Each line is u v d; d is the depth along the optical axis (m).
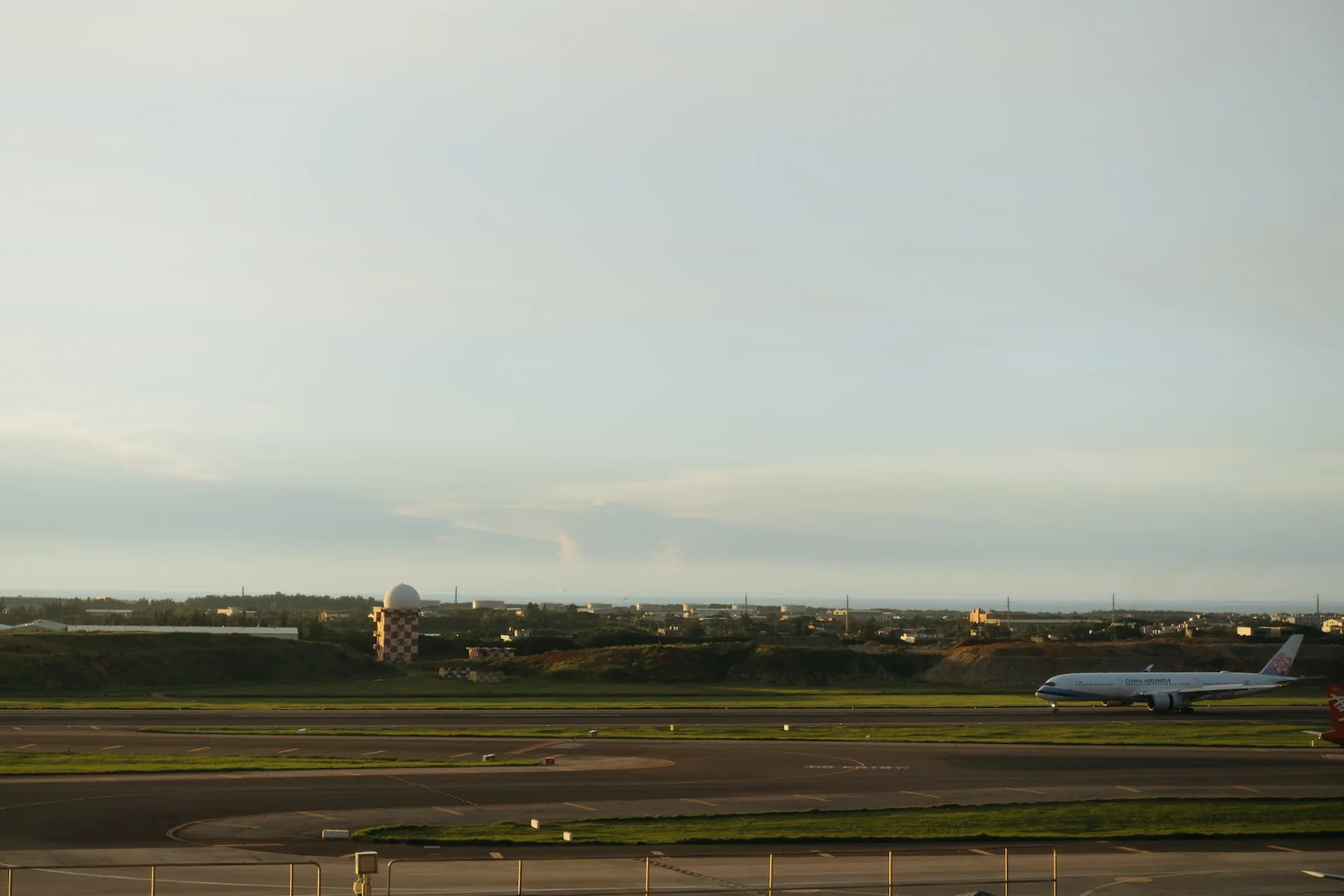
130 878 39.97
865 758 77.12
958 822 53.38
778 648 185.75
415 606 186.38
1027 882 41.16
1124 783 66.81
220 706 116.44
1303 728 102.75
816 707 126.00
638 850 46.06
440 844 47.00
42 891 37.84
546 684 161.88
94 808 53.75
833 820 53.62
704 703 132.50
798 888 39.62
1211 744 87.44
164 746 79.56
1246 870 44.19
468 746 83.19
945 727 100.69
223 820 51.41
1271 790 64.56
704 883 40.53
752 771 70.31
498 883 39.88
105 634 156.62
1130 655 190.00
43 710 106.94
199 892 38.09
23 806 54.16
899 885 39.28
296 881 39.75
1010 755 79.88
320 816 52.78
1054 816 55.25
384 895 38.12
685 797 60.03
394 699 131.50
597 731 93.69
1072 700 125.31
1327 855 47.44
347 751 78.81
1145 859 46.03
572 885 39.81
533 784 63.72
